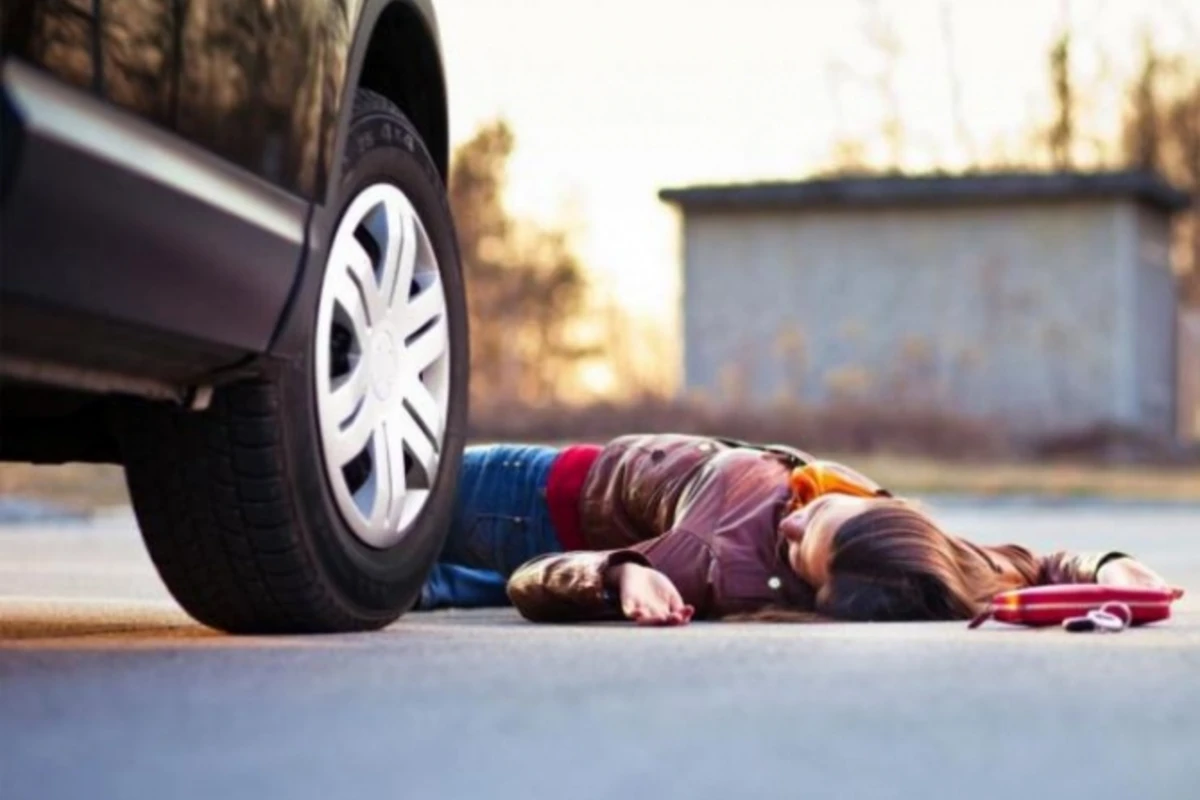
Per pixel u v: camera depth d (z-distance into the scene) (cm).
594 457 615
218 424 468
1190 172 5200
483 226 4247
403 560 525
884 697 357
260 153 444
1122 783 275
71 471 2316
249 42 440
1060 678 393
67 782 270
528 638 482
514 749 297
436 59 550
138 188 388
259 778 273
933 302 3822
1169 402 4081
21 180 353
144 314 399
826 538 536
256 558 481
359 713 334
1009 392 3788
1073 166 4562
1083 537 1571
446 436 546
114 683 377
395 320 519
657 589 529
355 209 499
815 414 3459
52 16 379
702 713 334
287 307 456
